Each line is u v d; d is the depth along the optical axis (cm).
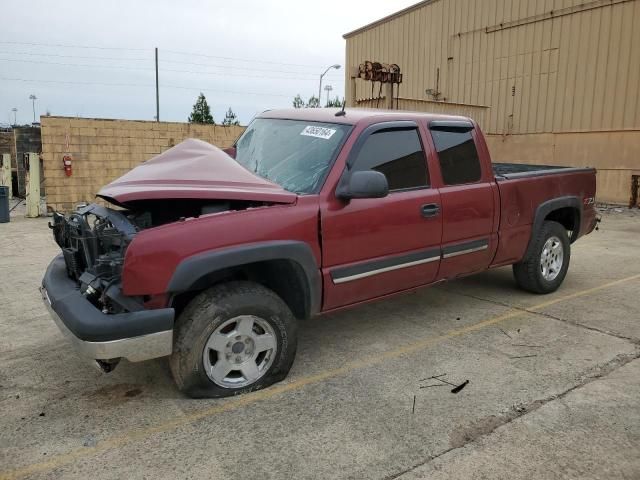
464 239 481
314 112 464
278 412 339
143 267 312
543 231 570
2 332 480
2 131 2561
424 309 547
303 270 372
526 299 580
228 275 369
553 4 1515
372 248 410
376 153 418
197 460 290
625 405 350
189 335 334
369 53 2216
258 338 360
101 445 304
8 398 358
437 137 468
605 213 1302
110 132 1340
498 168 677
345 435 314
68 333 323
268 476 278
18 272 692
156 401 353
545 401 355
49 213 1296
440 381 384
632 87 1362
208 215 337
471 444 306
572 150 1512
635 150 1371
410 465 287
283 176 412
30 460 289
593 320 513
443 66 1877
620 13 1368
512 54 1641
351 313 535
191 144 407
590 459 293
